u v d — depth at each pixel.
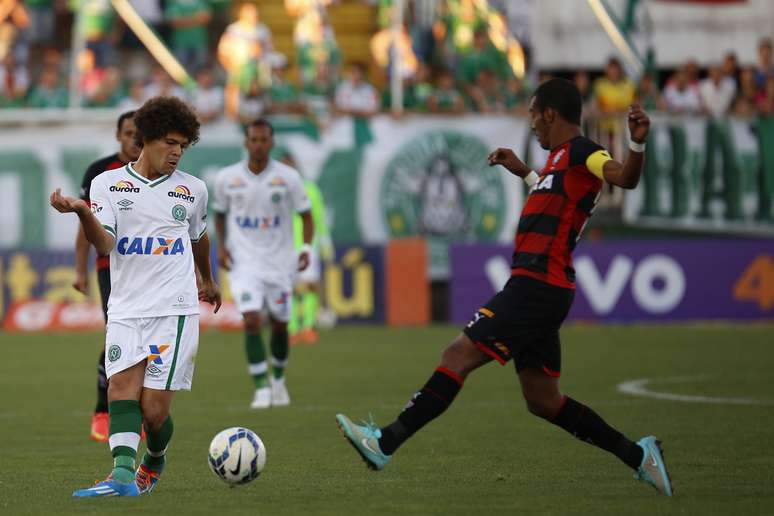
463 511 22.84
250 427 35.78
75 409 40.94
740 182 78.88
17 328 73.25
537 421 36.53
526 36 88.75
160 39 86.56
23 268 73.38
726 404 40.28
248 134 42.31
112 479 24.31
